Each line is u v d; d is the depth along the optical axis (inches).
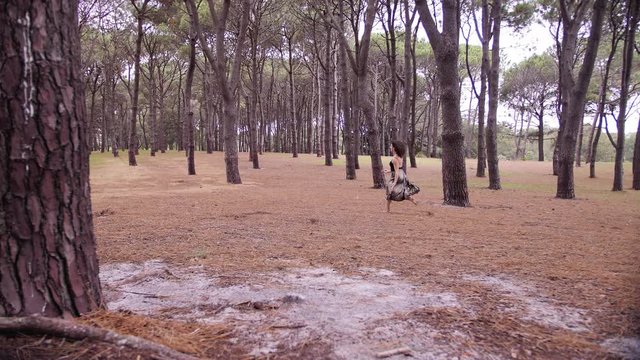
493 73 671.1
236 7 1000.2
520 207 439.5
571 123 543.8
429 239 261.7
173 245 237.6
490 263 204.1
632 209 429.1
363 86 632.4
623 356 109.2
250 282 170.6
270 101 2011.6
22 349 95.5
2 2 102.8
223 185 673.6
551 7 904.9
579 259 213.3
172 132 2610.7
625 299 151.9
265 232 278.5
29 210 106.3
